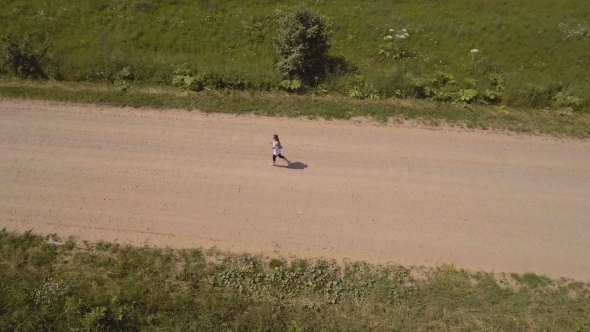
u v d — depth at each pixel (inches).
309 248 553.3
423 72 894.4
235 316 483.8
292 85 804.0
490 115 792.3
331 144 703.1
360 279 526.6
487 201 628.1
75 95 769.6
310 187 628.7
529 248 571.5
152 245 543.8
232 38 957.8
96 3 1023.6
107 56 843.4
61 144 671.1
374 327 480.7
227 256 538.9
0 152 649.6
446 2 1141.1
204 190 613.0
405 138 726.5
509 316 496.4
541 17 1091.3
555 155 714.8
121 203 588.4
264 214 587.5
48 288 482.3
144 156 658.8
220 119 740.0
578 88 840.9
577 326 487.2
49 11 989.2
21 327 452.8
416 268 542.3
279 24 906.7
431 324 485.7
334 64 877.8
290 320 483.2
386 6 1102.4
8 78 800.9
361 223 585.6
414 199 622.5
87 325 451.2
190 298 494.0
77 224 560.7
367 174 654.5
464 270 543.5
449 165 681.0
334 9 1072.2
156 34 953.5
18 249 528.7
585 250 573.3
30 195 591.2
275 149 633.6
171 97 781.9
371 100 808.3
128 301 485.4
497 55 964.0
